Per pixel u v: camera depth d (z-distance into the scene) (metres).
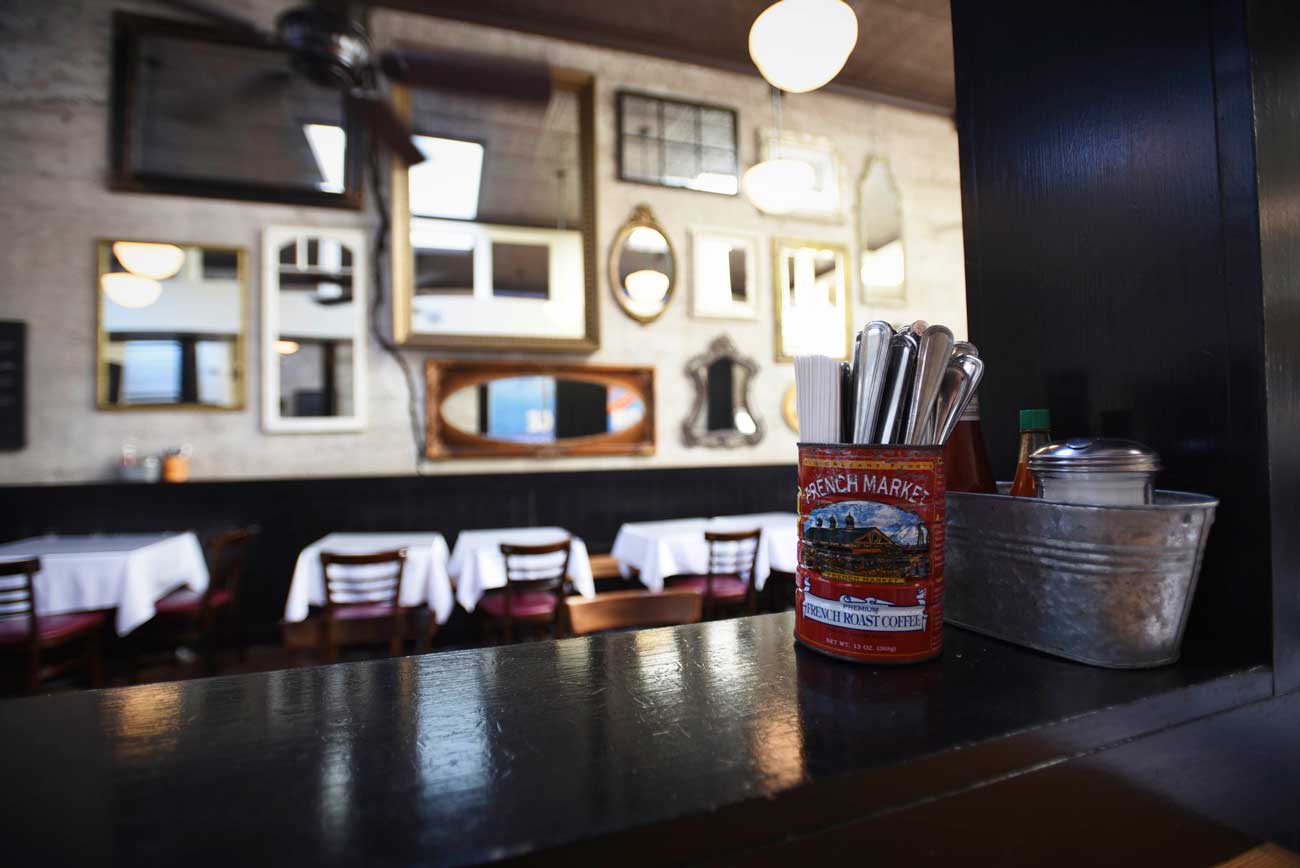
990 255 0.85
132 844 0.30
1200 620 0.62
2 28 3.66
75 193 3.72
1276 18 0.60
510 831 0.31
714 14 4.40
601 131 4.69
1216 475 0.61
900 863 0.38
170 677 3.34
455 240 4.29
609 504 4.61
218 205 3.93
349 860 0.29
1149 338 0.66
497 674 0.53
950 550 0.67
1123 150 0.69
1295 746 0.58
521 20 4.40
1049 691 0.49
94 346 3.72
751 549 3.74
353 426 4.10
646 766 0.38
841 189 5.36
